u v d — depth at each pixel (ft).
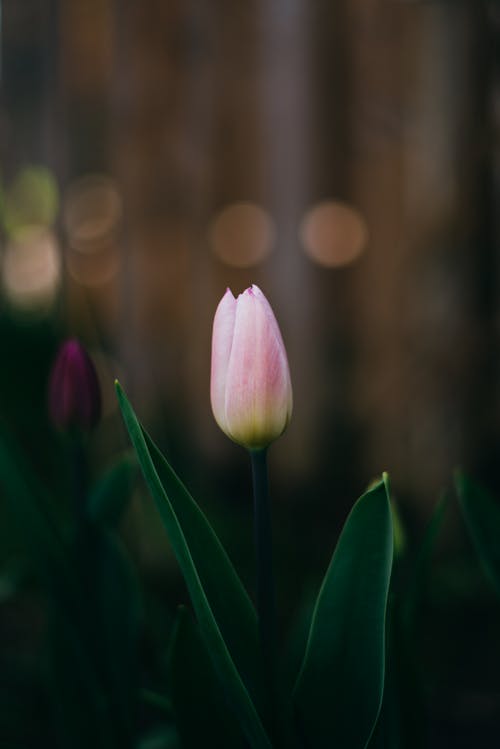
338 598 1.94
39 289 6.54
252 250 7.11
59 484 4.25
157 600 4.36
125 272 7.16
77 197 7.43
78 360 2.35
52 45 7.12
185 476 6.29
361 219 6.54
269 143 6.55
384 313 6.29
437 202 5.33
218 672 1.89
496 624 4.21
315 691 1.95
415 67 5.97
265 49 6.52
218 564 1.98
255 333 1.86
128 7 6.88
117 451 4.85
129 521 4.57
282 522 5.93
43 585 2.35
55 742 3.26
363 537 1.92
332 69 6.45
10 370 4.48
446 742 3.40
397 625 2.07
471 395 5.30
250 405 1.86
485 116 5.26
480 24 5.21
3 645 4.18
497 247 5.35
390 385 6.14
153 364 7.04
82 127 7.14
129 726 2.39
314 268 6.50
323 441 6.46
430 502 5.45
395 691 2.08
